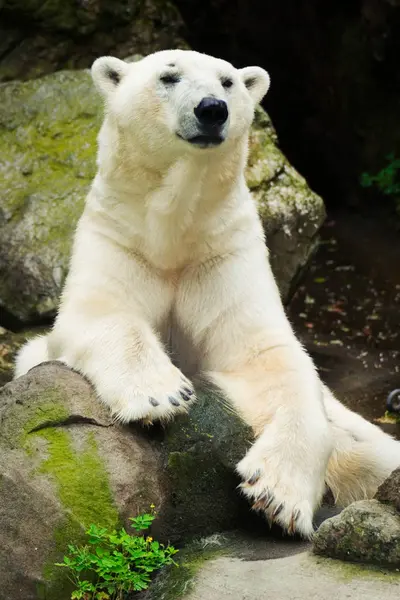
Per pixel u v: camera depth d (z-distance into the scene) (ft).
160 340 32.73
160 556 25.82
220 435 28.53
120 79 32.22
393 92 66.54
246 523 28.84
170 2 59.93
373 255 61.11
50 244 46.50
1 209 47.70
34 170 49.49
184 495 28.07
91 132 50.85
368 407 43.32
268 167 50.39
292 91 69.92
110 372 28.30
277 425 28.30
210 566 25.94
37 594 25.26
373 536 24.48
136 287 31.83
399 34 63.62
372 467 31.30
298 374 30.04
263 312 31.86
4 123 51.42
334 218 66.95
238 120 30.60
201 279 32.22
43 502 25.90
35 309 45.62
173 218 30.68
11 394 28.17
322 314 54.19
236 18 68.44
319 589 23.63
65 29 56.59
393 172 64.44
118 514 26.30
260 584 24.44
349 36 66.28
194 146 28.66
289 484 27.17
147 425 28.02
